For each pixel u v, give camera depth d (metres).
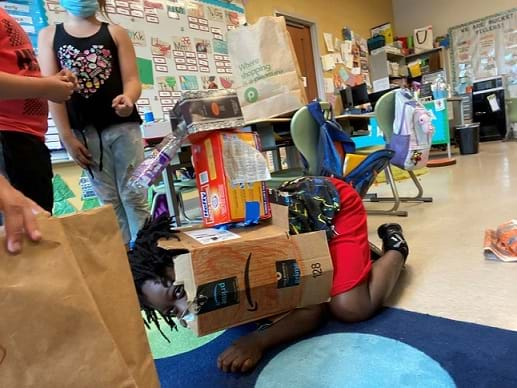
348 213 1.19
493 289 1.17
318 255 0.97
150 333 1.21
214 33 4.01
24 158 1.05
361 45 6.39
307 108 1.89
